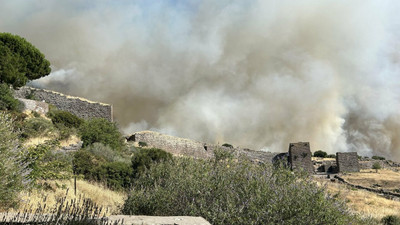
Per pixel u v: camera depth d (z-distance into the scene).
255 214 8.10
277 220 8.17
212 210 8.49
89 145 29.64
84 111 58.50
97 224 5.90
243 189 9.16
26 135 24.53
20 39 47.47
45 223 5.78
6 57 41.47
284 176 9.64
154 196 10.22
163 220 6.57
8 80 40.00
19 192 10.05
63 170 16.03
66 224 5.72
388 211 28.78
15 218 5.79
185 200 9.65
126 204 10.58
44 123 28.34
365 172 79.56
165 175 12.10
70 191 14.11
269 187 8.87
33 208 9.72
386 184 63.09
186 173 10.84
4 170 9.19
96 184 19.20
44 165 14.98
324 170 82.56
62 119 37.25
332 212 8.77
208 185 9.36
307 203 8.45
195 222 6.58
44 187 13.04
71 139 30.14
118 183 20.14
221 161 11.24
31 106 36.47
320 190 9.00
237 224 8.17
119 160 27.70
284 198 8.46
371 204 32.94
